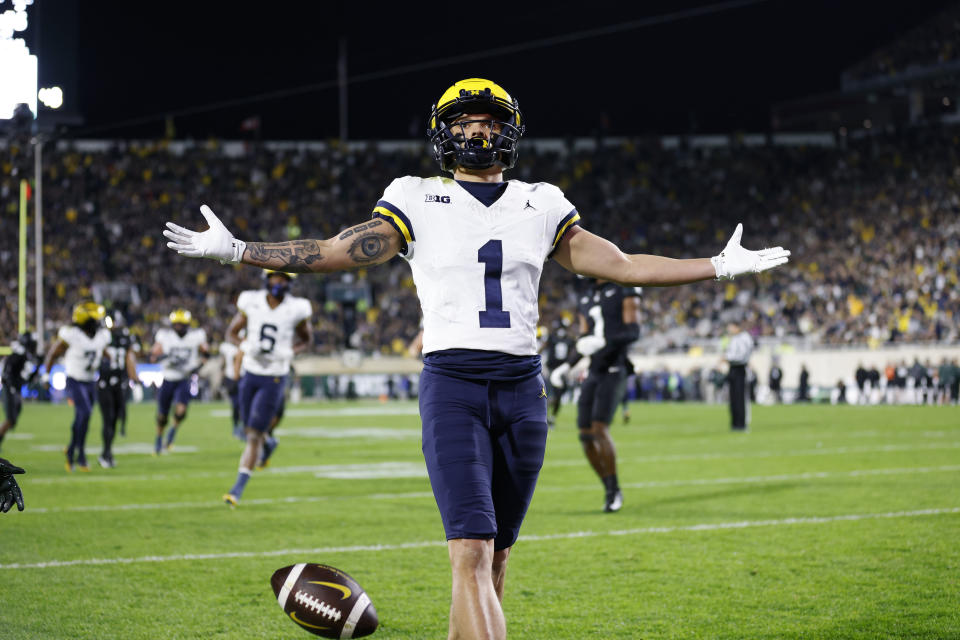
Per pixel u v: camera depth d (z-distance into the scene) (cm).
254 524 1461
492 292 644
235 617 914
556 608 944
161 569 1130
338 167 9250
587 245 679
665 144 9612
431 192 655
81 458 2352
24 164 6425
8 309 7512
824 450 2650
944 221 7762
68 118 8562
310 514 1567
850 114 10656
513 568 1127
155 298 7838
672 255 8619
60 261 7900
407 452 2838
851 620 882
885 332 6988
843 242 8038
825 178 8838
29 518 1527
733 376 3594
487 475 629
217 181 8925
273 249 630
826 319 7381
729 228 8694
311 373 7569
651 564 1138
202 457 2748
